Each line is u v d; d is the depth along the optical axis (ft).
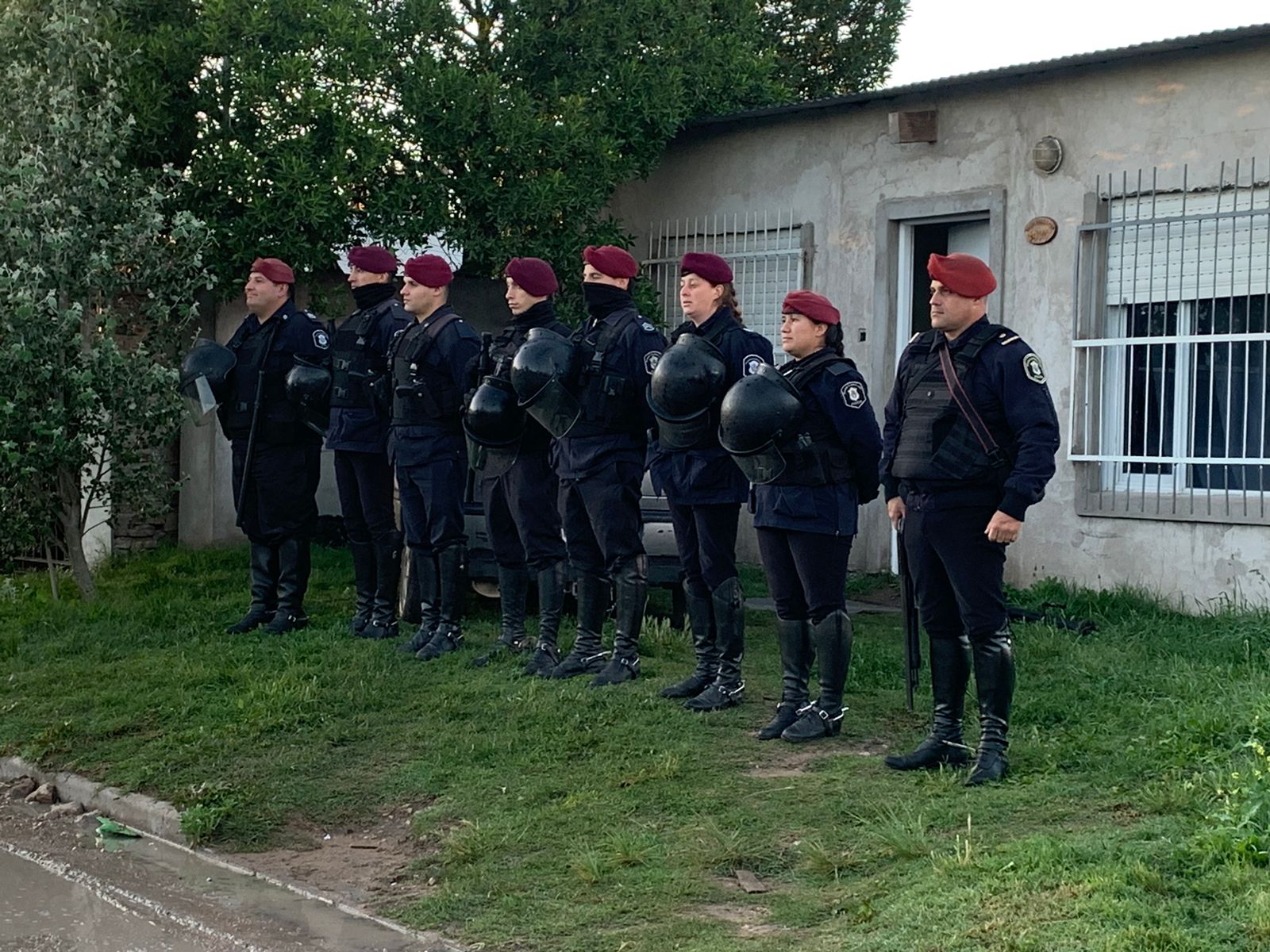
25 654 29.43
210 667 27.25
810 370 21.39
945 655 19.76
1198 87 32.40
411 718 24.21
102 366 32.65
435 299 28.22
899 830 16.85
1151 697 22.95
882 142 38.37
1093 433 33.88
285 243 36.63
